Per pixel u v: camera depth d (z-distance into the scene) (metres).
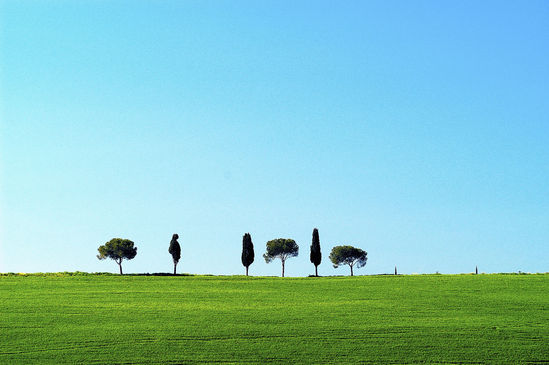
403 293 80.38
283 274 138.25
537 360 51.59
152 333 58.53
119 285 88.50
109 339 56.59
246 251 122.00
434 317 65.25
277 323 62.44
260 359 51.81
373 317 65.12
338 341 56.34
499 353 53.12
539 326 61.19
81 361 51.03
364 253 143.62
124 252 122.06
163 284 90.25
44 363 50.50
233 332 59.03
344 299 76.44
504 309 69.19
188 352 53.31
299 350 53.97
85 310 68.12
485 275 97.81
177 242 117.50
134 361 51.12
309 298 77.31
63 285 87.88
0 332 58.53
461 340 56.59
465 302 73.31
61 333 58.38
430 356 52.50
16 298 75.69
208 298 77.25
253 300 75.94
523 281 88.75
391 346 54.97
